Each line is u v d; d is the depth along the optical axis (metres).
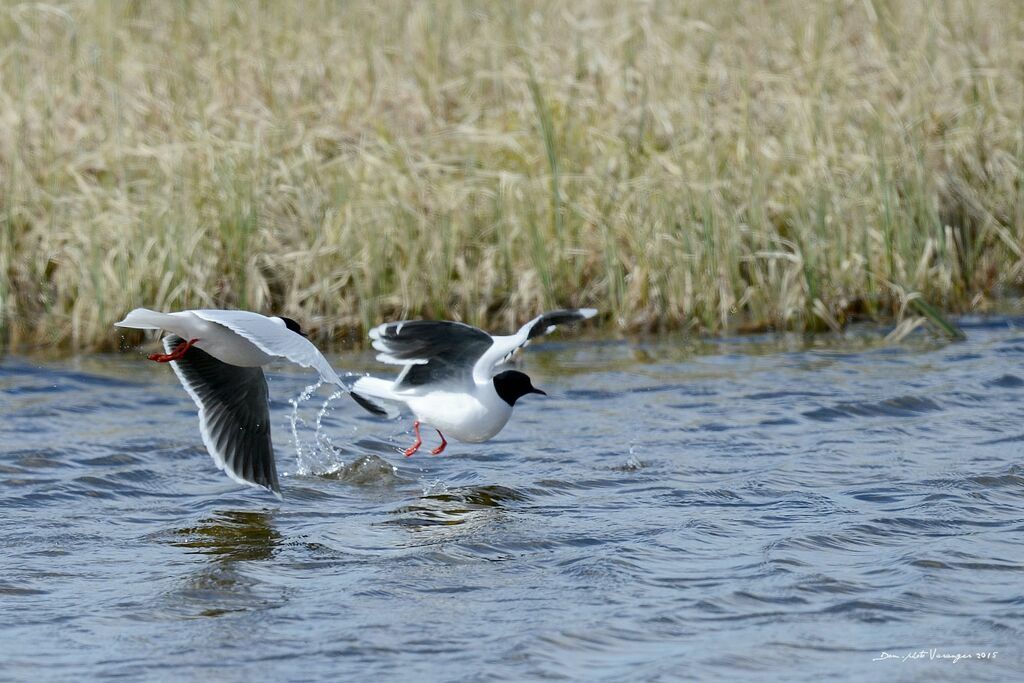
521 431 12.09
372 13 20.47
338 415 12.77
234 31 19.39
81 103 17.59
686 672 7.00
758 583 8.25
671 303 15.97
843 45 20.06
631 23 19.94
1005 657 7.16
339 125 17.81
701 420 12.32
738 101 18.42
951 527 9.30
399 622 7.70
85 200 15.77
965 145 17.94
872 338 15.59
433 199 16.25
